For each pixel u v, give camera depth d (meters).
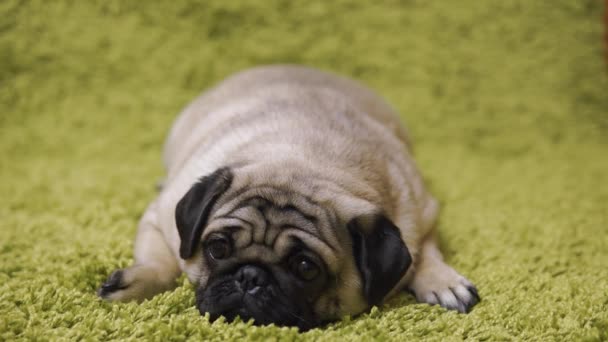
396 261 1.07
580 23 1.70
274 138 1.15
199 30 1.63
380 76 1.68
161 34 1.62
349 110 1.26
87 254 1.19
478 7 1.70
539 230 1.31
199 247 1.10
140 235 1.18
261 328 1.06
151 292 1.13
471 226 1.32
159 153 1.54
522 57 1.70
